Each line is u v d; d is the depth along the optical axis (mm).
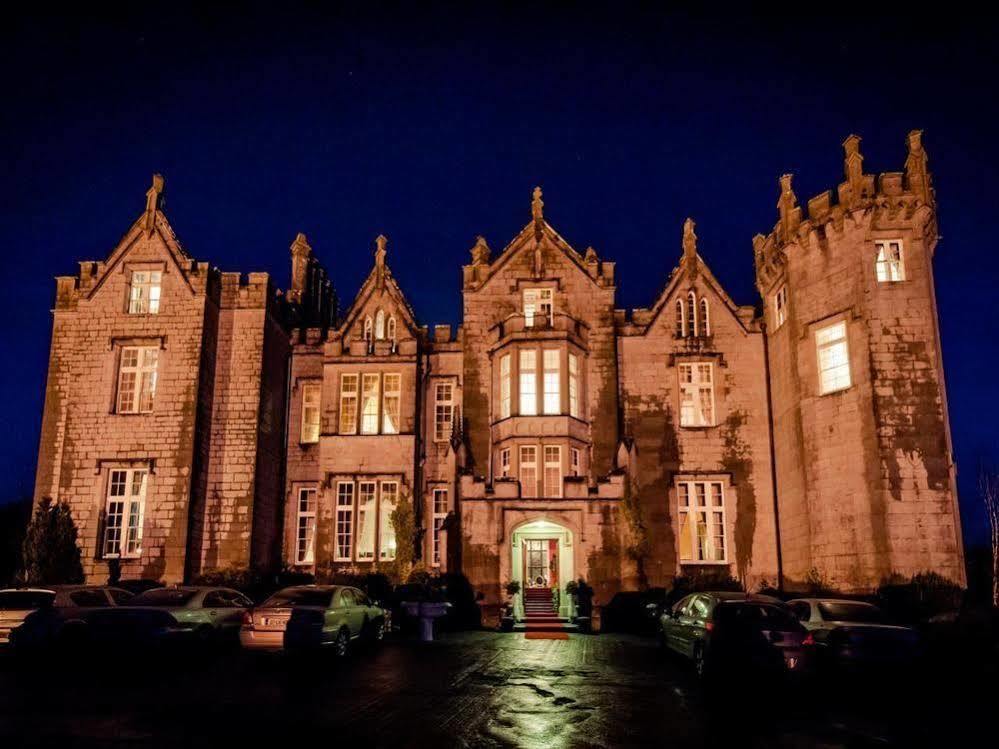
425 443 31438
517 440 28703
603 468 29484
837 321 26312
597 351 30625
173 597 19188
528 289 31578
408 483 30344
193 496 28484
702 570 29344
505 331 30156
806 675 14992
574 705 12570
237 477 29531
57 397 30547
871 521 24172
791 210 28422
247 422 30000
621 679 15258
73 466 28859
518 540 28344
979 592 33125
